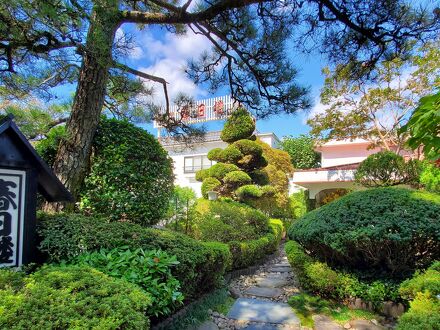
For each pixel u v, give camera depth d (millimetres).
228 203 8445
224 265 4199
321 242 4156
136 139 4707
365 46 3779
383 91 9828
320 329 3400
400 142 9555
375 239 3633
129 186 4543
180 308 3191
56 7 2965
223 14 4535
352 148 14984
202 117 9273
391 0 3248
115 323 1633
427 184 6316
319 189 11406
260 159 11594
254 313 3814
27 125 5367
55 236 2783
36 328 1485
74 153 4266
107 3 3318
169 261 2646
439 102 1299
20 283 1959
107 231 3020
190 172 15633
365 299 3881
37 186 2715
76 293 1878
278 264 7246
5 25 3148
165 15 4391
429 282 2752
